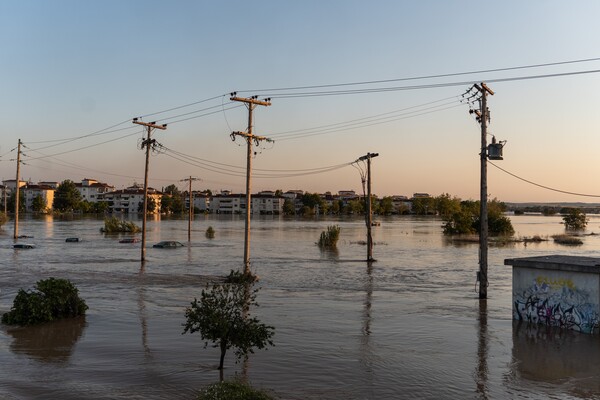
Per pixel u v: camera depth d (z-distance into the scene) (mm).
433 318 20641
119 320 19672
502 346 16156
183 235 83062
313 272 37562
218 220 162875
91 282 30656
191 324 12875
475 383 12609
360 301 24891
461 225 92688
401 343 16453
